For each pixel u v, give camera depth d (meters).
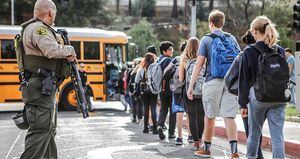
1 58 22.97
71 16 53.31
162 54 13.49
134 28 64.44
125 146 12.28
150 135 14.51
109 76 24.84
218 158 10.48
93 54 24.59
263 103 7.43
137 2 85.75
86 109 6.95
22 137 14.02
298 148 10.85
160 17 82.38
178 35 64.25
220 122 15.91
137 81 15.78
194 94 10.67
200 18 66.56
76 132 15.26
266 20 7.68
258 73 7.42
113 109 25.50
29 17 54.16
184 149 11.66
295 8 17.95
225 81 8.34
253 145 7.83
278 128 7.55
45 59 6.62
